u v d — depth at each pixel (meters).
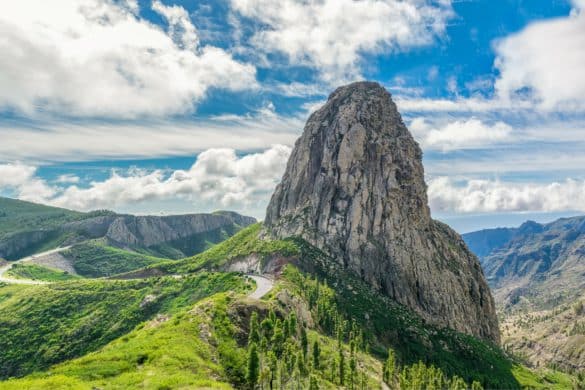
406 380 144.62
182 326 111.25
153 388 71.50
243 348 112.75
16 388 65.56
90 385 70.56
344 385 121.62
